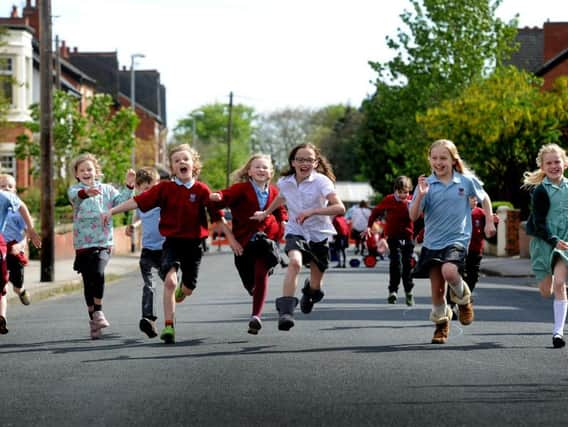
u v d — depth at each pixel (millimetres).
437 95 58688
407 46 59781
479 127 48031
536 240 12625
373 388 9320
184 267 13016
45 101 27156
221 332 13734
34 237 14312
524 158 47969
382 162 89500
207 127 160250
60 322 15719
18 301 20797
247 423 7902
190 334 13539
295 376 9984
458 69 58375
